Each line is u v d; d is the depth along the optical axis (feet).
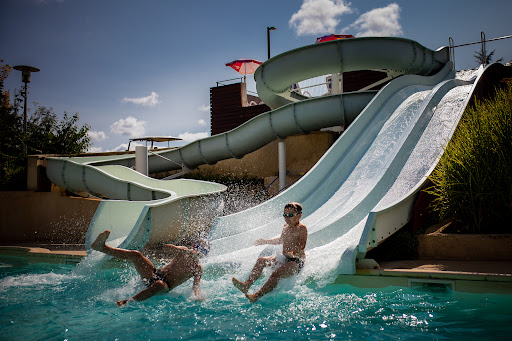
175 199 27.25
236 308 14.57
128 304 15.19
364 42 49.21
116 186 38.32
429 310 13.70
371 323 12.46
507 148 22.17
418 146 30.27
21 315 13.96
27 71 64.64
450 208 22.82
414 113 35.04
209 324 12.76
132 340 11.37
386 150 31.48
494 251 20.07
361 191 27.48
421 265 19.29
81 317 13.66
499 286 15.16
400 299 15.23
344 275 17.69
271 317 13.38
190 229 29.43
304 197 29.73
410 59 50.49
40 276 21.30
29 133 67.77
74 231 44.45
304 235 17.44
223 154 53.11
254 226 26.81
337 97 45.85
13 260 28.45
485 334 11.20
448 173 23.04
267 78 54.49
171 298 15.97
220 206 33.83
